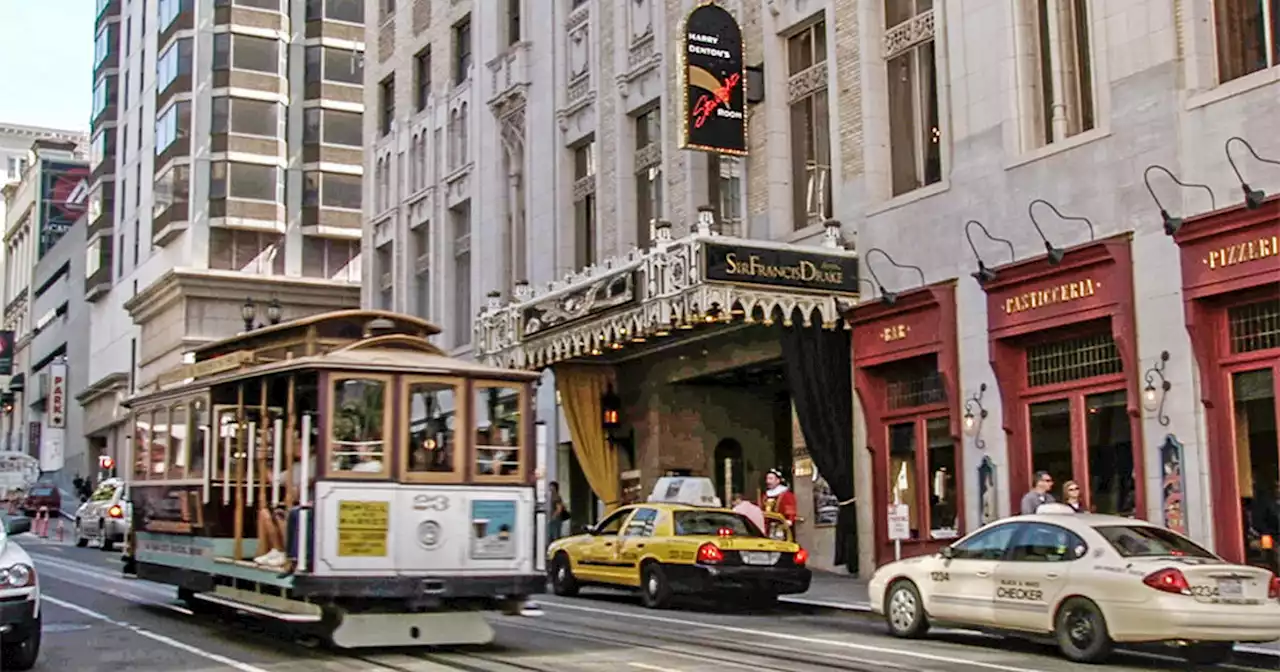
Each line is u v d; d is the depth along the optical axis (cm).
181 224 5769
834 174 2336
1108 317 1794
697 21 2362
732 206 2591
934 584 1487
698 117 2350
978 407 2002
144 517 1816
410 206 3972
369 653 1350
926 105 2205
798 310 2222
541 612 1427
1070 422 1877
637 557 1962
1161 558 1279
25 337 9788
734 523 1981
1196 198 1692
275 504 1429
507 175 3419
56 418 8156
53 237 9469
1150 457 1725
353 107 6066
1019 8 2002
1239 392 1652
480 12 3569
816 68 2430
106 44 7338
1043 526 1395
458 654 1343
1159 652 1423
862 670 1217
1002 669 1241
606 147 2947
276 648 1396
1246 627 1236
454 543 1365
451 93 3741
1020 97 1984
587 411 2888
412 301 3944
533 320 2675
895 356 2159
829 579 2239
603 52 2983
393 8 4241
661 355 2784
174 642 1448
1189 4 1738
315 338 1503
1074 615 1318
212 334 5712
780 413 2912
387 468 1341
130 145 6906
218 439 1583
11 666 1216
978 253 2019
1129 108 1792
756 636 1530
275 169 5888
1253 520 1622
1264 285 1591
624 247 2848
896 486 2205
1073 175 1870
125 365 6719
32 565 1227
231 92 5853
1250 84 1639
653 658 1302
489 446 1402
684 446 2811
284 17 6012
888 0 2295
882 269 2208
